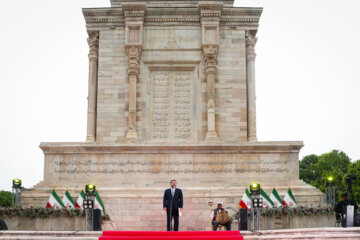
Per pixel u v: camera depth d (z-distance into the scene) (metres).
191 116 39.22
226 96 39.28
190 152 34.75
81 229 26.77
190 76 39.84
